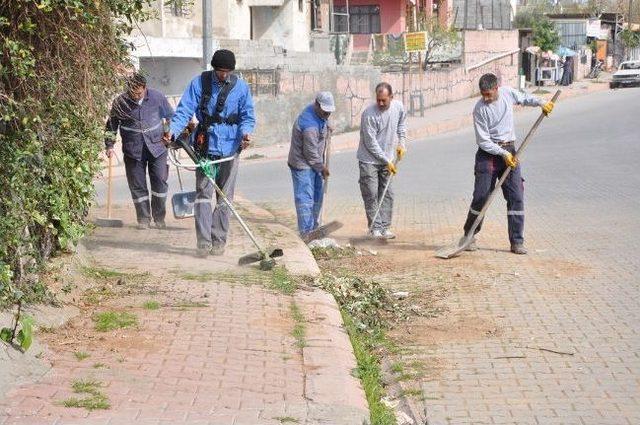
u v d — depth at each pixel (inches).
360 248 438.3
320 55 1358.3
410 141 1094.4
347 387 230.5
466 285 360.8
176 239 417.4
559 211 534.6
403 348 282.8
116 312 282.0
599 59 2659.9
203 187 375.9
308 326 279.4
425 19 1815.9
